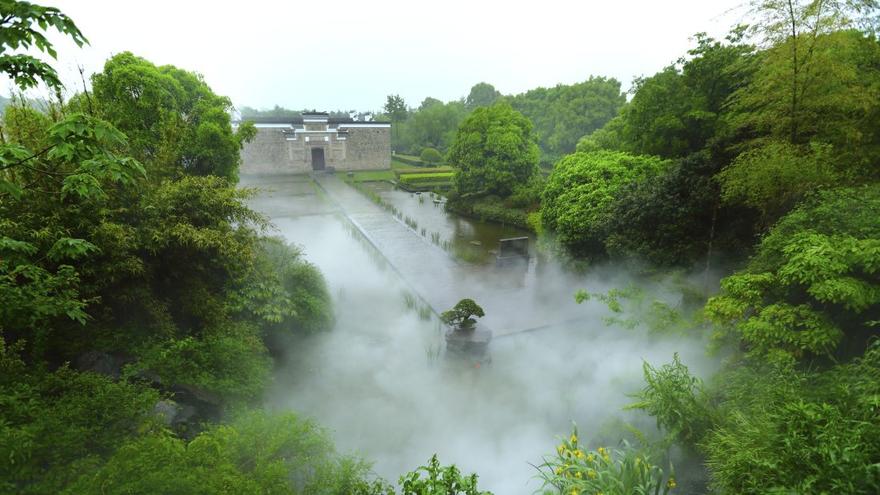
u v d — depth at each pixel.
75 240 3.71
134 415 4.03
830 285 4.32
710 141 9.55
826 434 3.03
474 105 66.94
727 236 9.01
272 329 8.29
